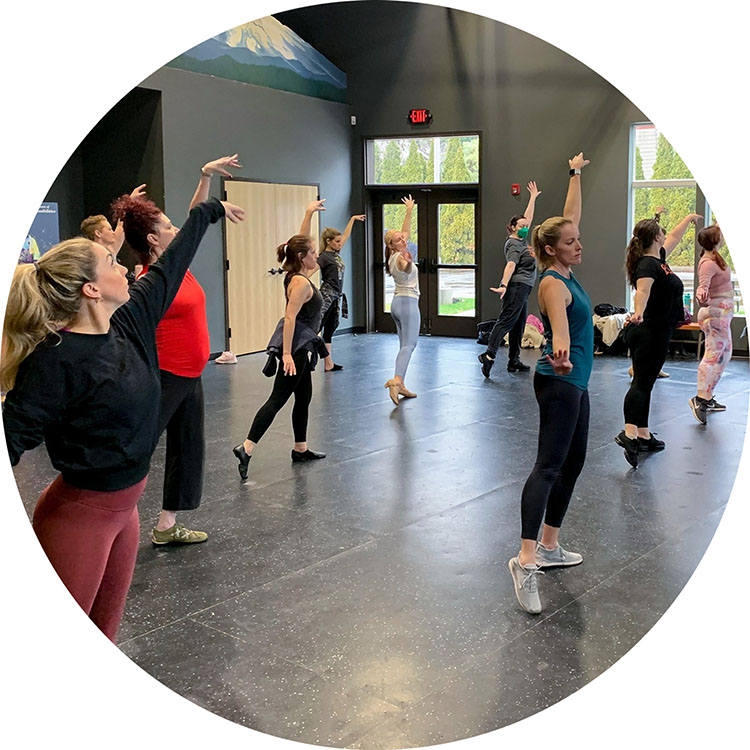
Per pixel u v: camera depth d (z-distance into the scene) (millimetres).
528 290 8070
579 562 3555
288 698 2580
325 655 2834
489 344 8062
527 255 8016
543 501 3178
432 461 5129
